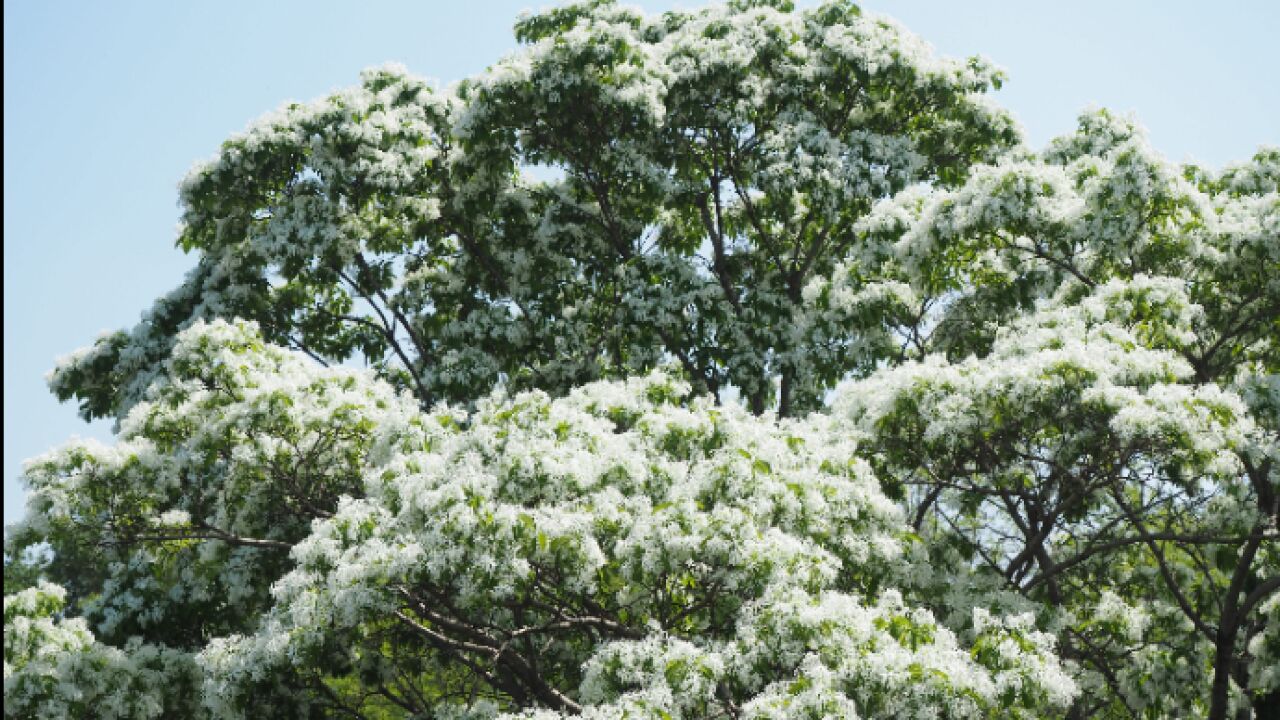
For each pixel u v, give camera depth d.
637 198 18.56
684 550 9.12
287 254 16.27
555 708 11.52
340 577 9.31
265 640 10.09
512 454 9.84
